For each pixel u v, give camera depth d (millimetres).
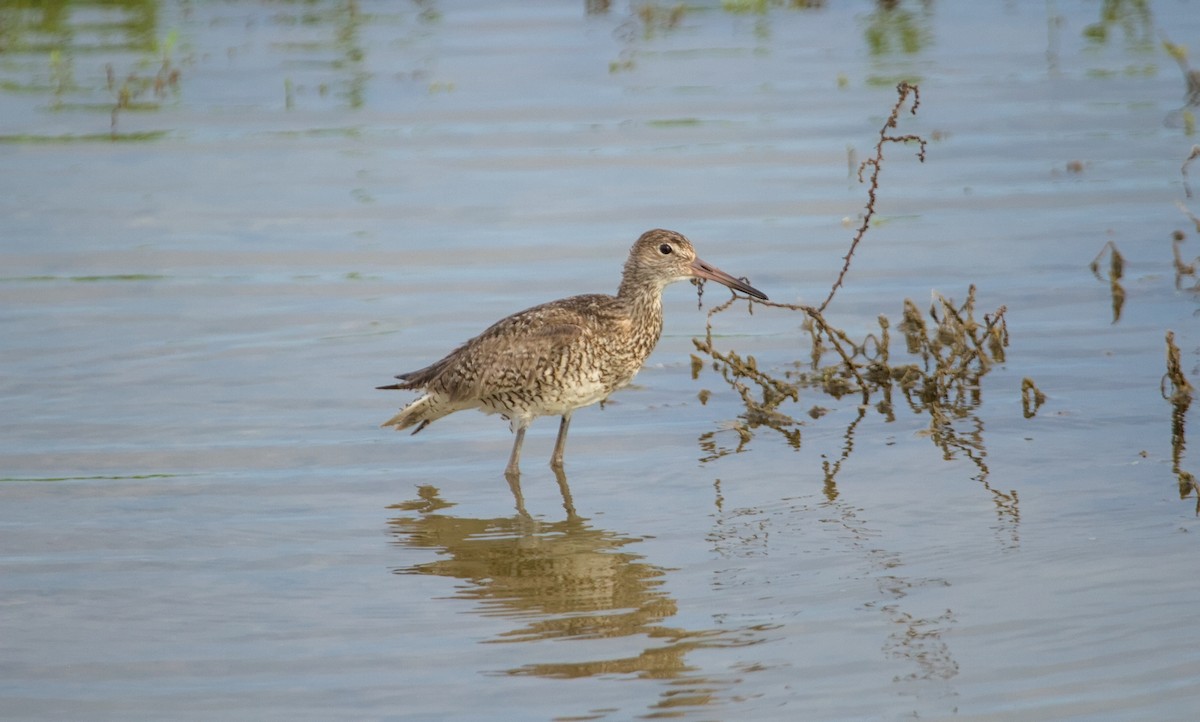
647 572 10781
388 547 11359
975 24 28391
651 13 29250
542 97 24281
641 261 13055
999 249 17953
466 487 12594
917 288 16969
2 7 30453
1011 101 23469
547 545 11328
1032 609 9898
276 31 28594
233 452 13203
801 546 11102
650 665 9391
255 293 17078
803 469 12664
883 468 12586
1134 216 18781
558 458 12961
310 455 13203
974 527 11273
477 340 13000
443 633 9898
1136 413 13422
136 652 9664
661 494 12273
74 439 13391
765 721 8695
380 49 27141
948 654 9375
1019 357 15023
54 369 14977
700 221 19062
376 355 15398
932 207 19391
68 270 17688
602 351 12766
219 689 9180
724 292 17328
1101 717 8586
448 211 19562
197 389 14594
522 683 9203
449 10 30312
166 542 11391
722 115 23234
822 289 16984
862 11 29766
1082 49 26156
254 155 21734
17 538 11414
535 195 20094
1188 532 10945
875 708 8781
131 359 15273
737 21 29297
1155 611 9766
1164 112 22656
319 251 18312
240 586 10648
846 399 14391
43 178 20734
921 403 14156
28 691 9156
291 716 8844
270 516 11922
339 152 21844
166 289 17172
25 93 24625
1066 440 12914
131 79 25094
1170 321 15680
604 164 21203
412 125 23000
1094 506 11508
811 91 24312
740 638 9695
